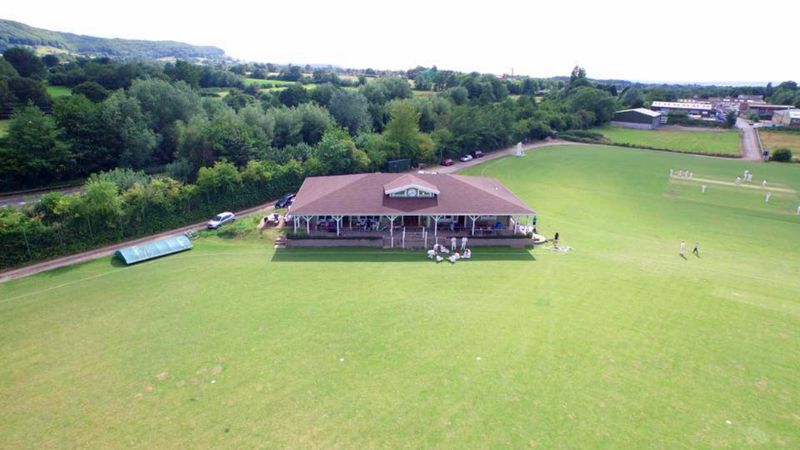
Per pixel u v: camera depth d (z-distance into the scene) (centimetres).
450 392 2581
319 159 7781
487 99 16512
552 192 7950
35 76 12081
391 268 4450
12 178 6956
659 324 3394
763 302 3775
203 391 2594
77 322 3409
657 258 4862
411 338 3141
